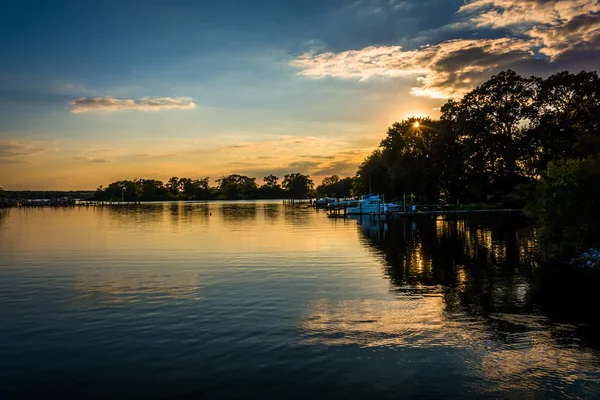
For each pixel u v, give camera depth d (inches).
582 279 745.0
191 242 1378.0
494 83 2957.7
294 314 558.6
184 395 350.0
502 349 435.8
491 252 1066.1
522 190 1143.0
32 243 1389.0
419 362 407.2
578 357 416.2
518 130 2923.2
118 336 484.1
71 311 583.8
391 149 3624.5
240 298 641.6
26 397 350.0
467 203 3282.5
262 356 423.5
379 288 699.4
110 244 1344.7
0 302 632.4
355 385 363.3
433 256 1021.2
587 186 917.2
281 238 1472.7
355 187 4817.9
